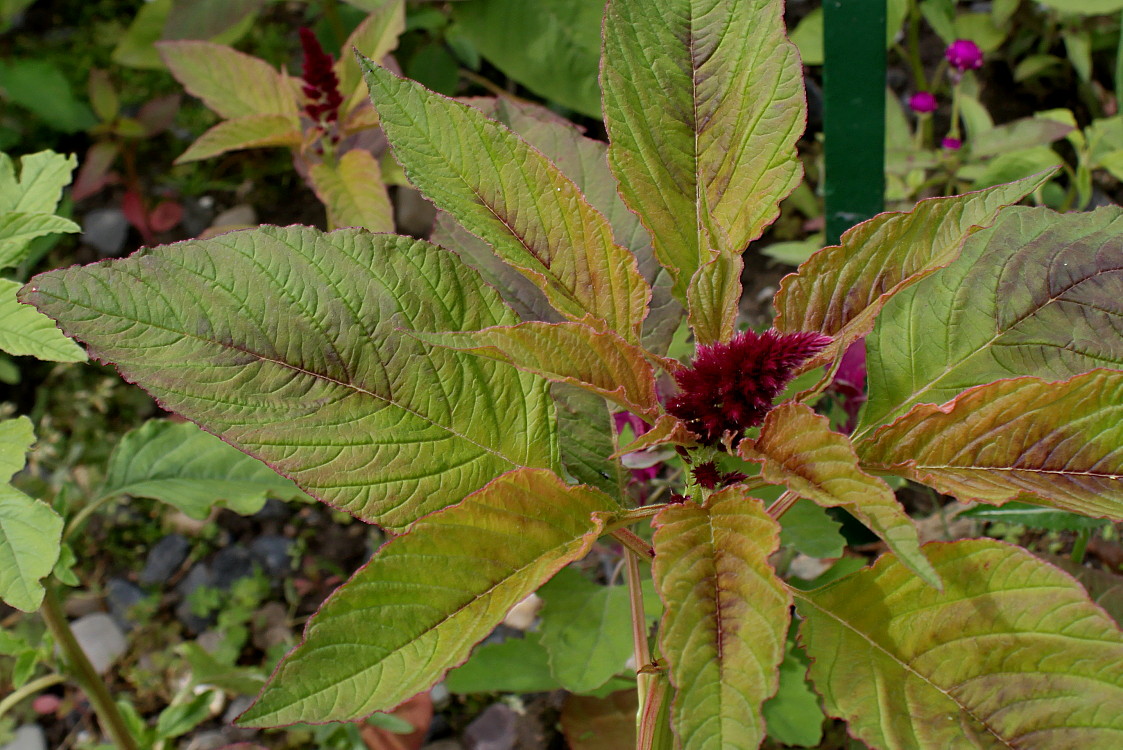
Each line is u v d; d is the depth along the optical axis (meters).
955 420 0.60
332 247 0.63
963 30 1.39
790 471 0.57
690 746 0.54
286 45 1.54
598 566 1.01
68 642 0.81
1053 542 0.99
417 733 0.94
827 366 0.83
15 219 0.70
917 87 1.39
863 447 0.61
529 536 0.60
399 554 0.58
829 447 0.57
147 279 0.61
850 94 0.81
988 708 0.58
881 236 0.61
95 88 1.27
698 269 0.61
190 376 0.60
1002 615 0.59
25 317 0.68
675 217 0.64
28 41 1.55
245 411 0.61
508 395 0.64
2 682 1.04
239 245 0.62
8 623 1.09
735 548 0.57
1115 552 0.96
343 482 0.61
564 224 0.63
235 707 1.02
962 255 0.66
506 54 1.24
